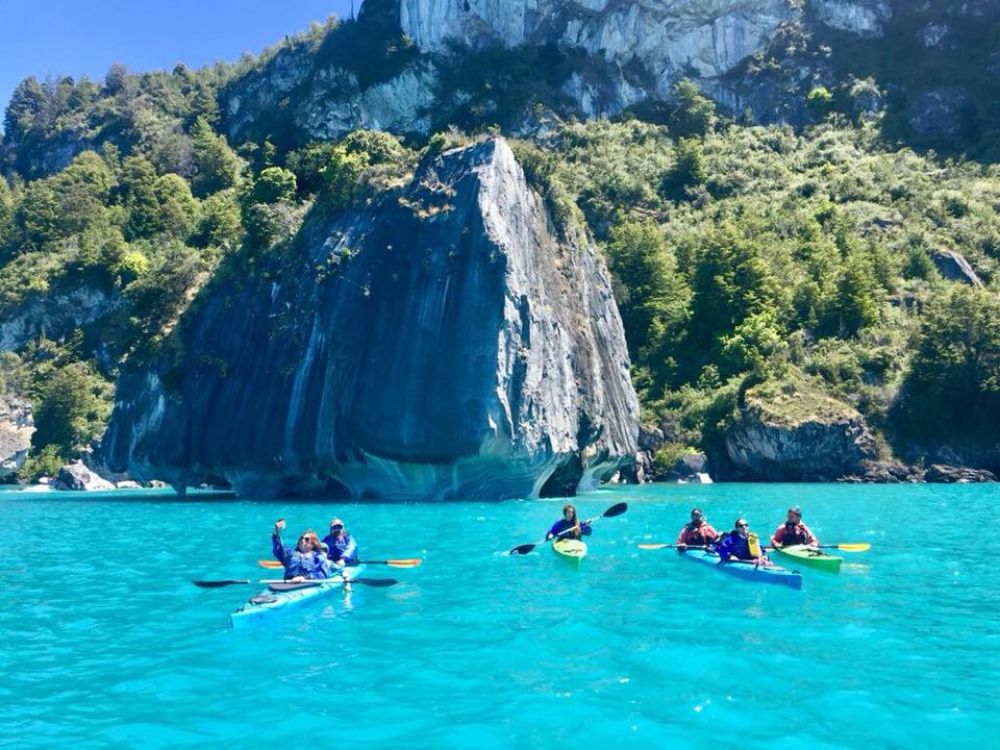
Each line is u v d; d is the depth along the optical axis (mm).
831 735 8805
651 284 85250
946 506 37719
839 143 113688
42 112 167750
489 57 124625
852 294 77000
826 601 15406
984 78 117688
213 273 55875
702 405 72062
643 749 8484
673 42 127812
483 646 12289
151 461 53750
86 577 19328
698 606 14977
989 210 94062
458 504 41062
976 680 10602
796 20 130000
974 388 67562
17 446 71562
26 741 8953
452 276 44875
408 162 50906
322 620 14180
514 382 43750
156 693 10438
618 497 46094
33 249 121938
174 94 161750
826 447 64688
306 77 137750
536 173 51625
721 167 110250
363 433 44469
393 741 8766
